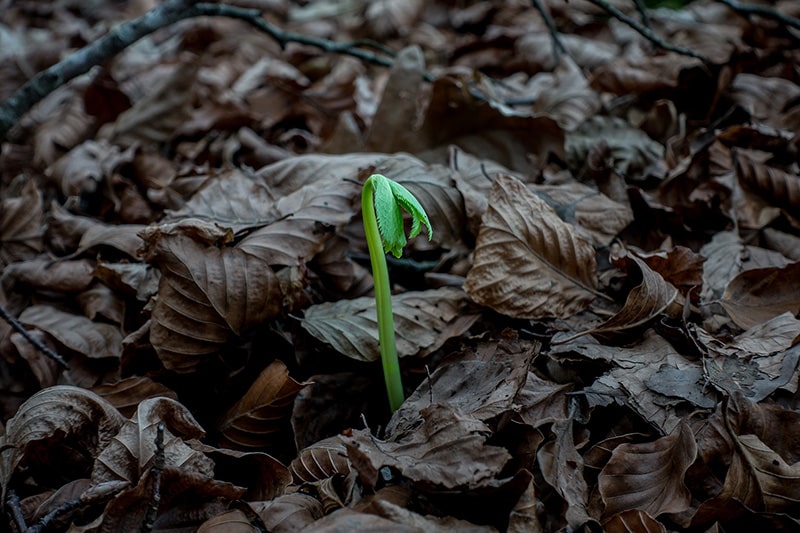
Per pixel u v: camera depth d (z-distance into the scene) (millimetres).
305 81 999
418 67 707
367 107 874
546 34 1021
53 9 1453
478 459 454
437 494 459
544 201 569
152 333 523
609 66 761
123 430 479
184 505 476
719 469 476
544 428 489
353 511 448
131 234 600
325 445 499
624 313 524
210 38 1244
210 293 526
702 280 550
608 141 688
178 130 794
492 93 742
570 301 550
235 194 591
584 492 474
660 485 472
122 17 1351
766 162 659
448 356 530
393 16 1214
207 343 531
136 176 727
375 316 552
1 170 813
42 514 477
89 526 459
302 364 552
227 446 525
